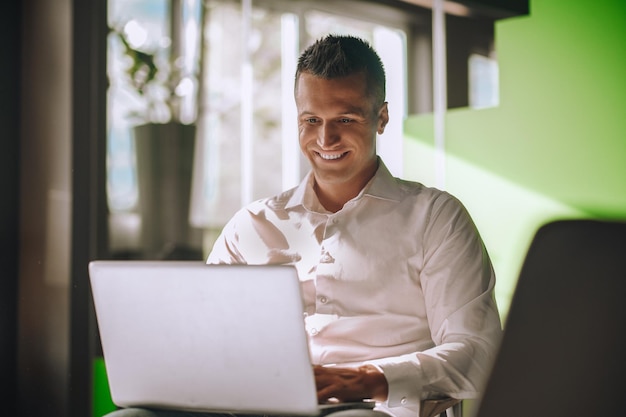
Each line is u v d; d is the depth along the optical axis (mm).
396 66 4590
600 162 3912
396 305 1716
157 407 1387
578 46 3971
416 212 1752
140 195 4078
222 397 1310
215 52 4312
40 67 3111
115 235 3986
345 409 1388
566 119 4012
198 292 1293
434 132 4426
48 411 3062
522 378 952
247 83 4352
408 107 4586
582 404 929
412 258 1722
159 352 1350
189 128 4199
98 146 3701
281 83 4445
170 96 4191
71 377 3053
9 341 3049
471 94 4391
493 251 4207
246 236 1875
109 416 1361
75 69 3139
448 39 4461
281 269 1228
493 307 1640
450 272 1664
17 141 3070
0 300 3031
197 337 1310
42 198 3098
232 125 4336
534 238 986
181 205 4176
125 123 4070
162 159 4133
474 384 1514
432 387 1479
